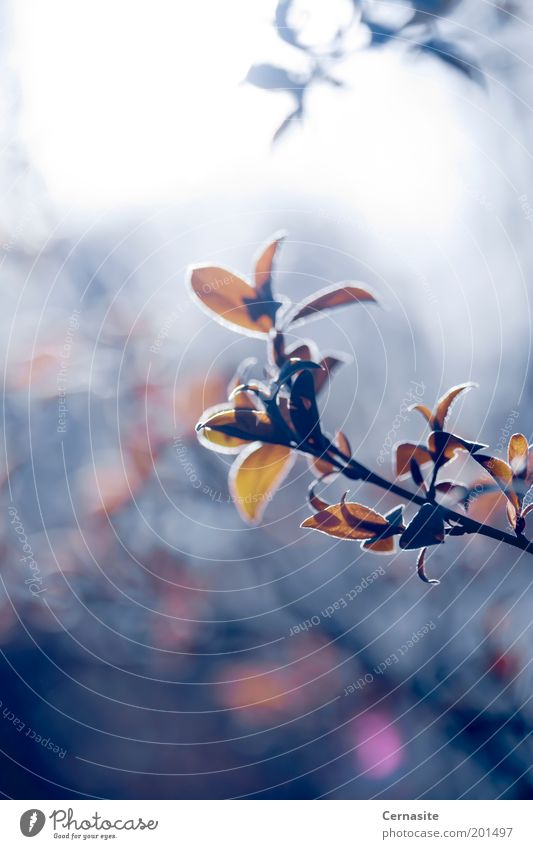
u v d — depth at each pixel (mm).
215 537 992
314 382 570
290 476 998
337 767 969
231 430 563
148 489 970
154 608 997
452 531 576
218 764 1080
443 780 861
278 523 1004
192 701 1116
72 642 1073
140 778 1118
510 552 874
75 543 984
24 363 959
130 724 1195
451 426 859
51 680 1127
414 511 887
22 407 968
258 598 1002
